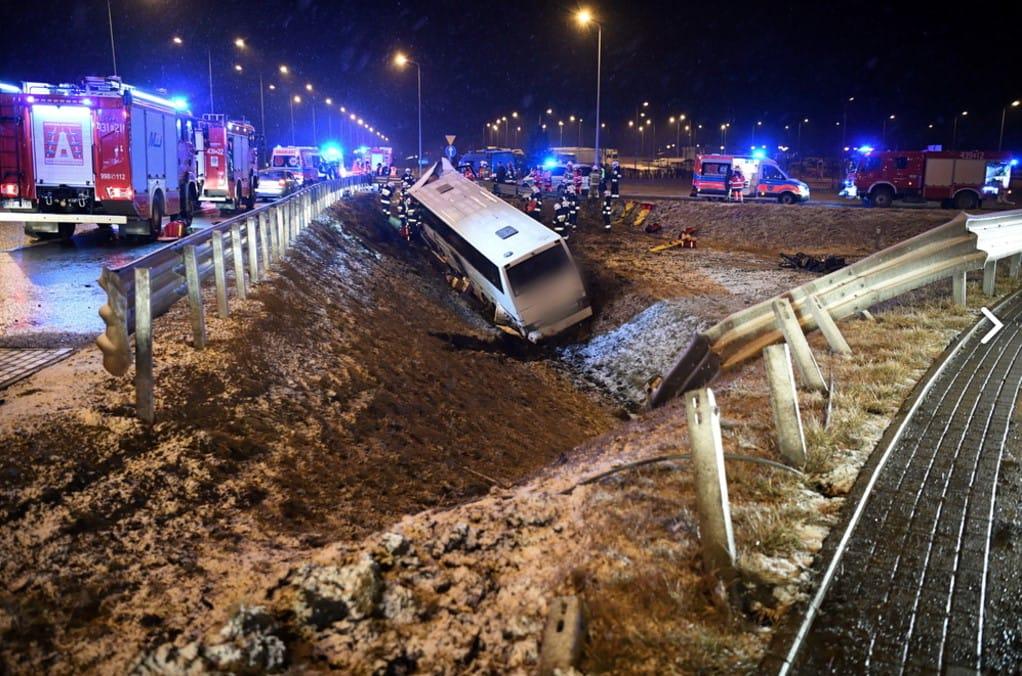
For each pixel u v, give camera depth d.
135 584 5.31
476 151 67.38
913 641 4.29
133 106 19.75
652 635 4.21
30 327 11.35
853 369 9.85
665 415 9.91
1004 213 14.97
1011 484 6.30
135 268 8.29
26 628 4.57
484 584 4.95
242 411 9.00
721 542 4.77
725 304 20.70
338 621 4.46
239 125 33.34
